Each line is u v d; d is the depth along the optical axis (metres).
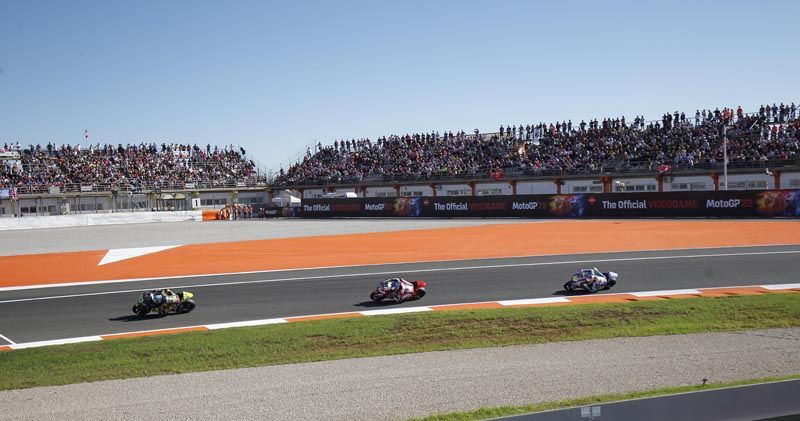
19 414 13.01
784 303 21.00
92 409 13.09
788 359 15.04
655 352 16.05
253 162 104.56
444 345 17.53
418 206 72.12
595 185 70.94
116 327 21.55
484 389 13.41
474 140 86.75
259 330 19.78
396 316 21.06
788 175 60.00
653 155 68.50
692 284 25.81
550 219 61.56
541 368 14.91
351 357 16.62
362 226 60.84
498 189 77.38
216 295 26.52
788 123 65.94
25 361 17.31
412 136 93.50
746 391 9.59
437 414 11.94
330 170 92.88
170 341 18.77
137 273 33.31
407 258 36.06
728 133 67.12
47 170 90.38
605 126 77.00
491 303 23.38
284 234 54.44
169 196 89.44
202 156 103.75
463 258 35.38
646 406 9.22
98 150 99.12
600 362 15.27
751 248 35.25
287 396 13.41
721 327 18.50
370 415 12.08
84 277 32.50
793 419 9.63
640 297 23.67
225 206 87.88
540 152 77.94
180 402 13.28
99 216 77.00
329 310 23.08
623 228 48.62
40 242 52.56
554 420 9.00
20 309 24.98
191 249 43.59
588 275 24.91
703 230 44.91
